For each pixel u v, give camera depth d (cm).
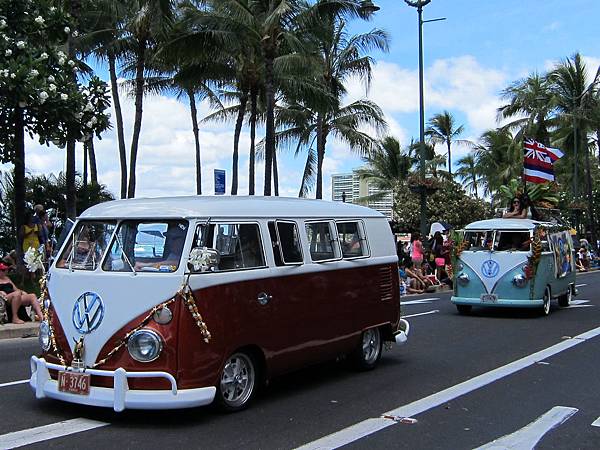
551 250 1548
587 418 667
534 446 577
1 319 1152
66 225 792
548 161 2016
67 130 1392
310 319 742
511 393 765
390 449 561
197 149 3325
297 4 1931
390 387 787
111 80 2705
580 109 3969
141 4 2005
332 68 2920
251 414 652
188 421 621
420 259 2123
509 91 4309
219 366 616
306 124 3139
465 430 620
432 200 4553
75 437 570
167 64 2139
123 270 619
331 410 679
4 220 2161
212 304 612
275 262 698
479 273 1491
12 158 1410
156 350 580
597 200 5000
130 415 635
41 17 1359
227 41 1930
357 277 838
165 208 634
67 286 636
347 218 842
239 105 3036
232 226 659
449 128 5312
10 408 658
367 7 1967
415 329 1287
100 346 596
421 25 2309
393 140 4694
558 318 1465
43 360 637
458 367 912
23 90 1237
